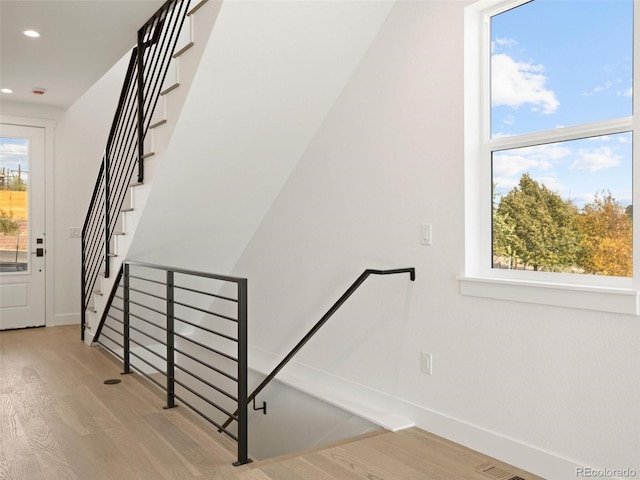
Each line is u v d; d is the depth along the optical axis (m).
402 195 2.95
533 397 2.30
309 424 3.46
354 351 3.30
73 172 6.15
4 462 2.48
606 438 2.06
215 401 4.69
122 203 4.04
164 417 3.12
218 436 2.83
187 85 2.96
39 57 4.26
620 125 2.11
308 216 3.71
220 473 2.37
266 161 3.68
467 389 2.58
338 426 3.21
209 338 4.95
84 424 2.99
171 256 4.26
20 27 3.67
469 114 2.61
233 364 4.43
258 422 4.04
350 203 3.32
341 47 3.08
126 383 3.85
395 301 2.99
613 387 2.04
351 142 3.30
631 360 1.99
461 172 2.61
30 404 3.35
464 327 2.60
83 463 2.47
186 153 3.31
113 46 4.04
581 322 2.14
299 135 3.59
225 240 4.31
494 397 2.46
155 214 3.72
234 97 3.10
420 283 2.84
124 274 4.07
